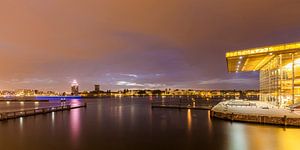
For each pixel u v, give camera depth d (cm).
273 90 5166
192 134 3691
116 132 3991
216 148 2834
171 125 4619
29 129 4312
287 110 4172
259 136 3222
